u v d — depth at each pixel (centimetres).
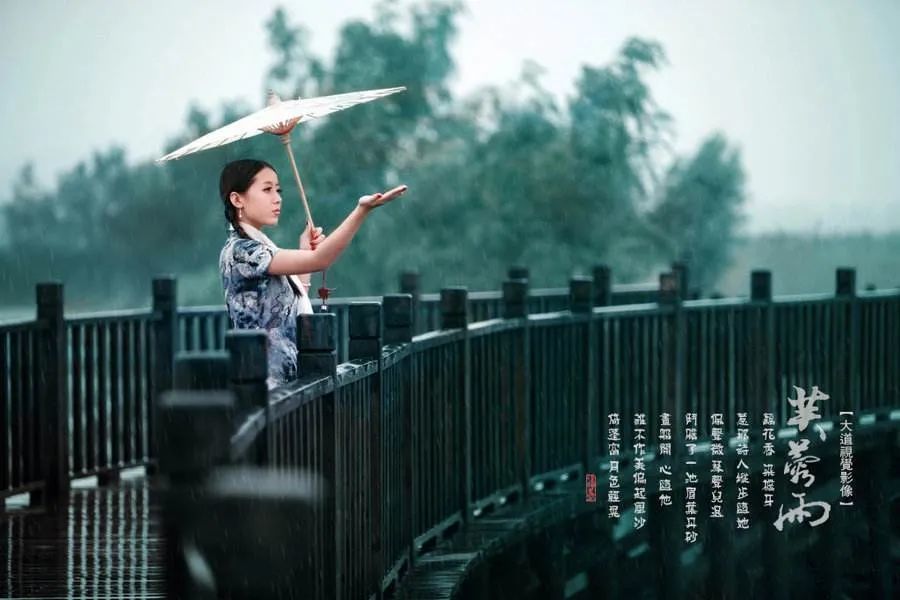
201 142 1052
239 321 1061
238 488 658
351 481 1032
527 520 1526
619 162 6003
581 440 1806
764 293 2066
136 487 1681
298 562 806
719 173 6738
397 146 5812
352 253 5597
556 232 5875
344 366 1026
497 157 5850
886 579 1556
